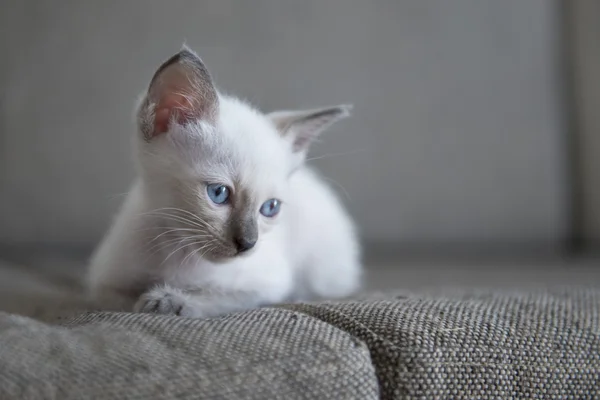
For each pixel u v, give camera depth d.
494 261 0.70
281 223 0.42
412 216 0.74
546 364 0.33
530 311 0.36
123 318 0.33
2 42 0.69
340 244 0.47
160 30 0.70
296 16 0.72
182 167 0.38
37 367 0.29
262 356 0.30
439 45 0.74
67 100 0.70
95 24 0.70
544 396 0.32
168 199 0.38
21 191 0.69
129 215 0.41
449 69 0.74
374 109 0.73
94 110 0.70
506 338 0.33
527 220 0.75
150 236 0.39
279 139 0.41
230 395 0.29
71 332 0.31
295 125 0.42
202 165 0.38
